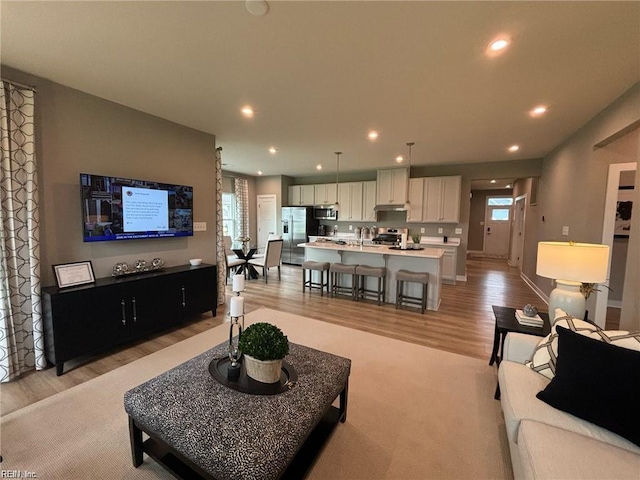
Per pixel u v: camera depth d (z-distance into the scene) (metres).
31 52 2.08
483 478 1.49
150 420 1.35
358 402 2.10
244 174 7.84
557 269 2.00
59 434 1.74
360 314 4.02
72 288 2.51
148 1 1.57
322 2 1.56
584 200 3.49
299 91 2.70
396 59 2.14
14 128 2.27
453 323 3.69
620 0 1.52
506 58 2.11
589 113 3.16
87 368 2.51
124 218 3.03
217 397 1.47
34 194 2.38
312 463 1.48
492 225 10.41
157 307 3.12
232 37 1.90
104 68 2.31
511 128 3.69
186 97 2.86
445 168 6.25
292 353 1.97
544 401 1.43
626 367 1.27
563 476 1.04
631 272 2.36
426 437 1.77
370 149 4.90
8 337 2.28
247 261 6.12
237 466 1.11
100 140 2.90
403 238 4.68
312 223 7.79
